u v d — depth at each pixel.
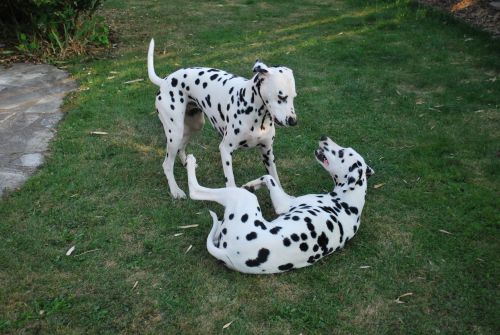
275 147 5.48
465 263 3.86
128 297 3.49
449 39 8.51
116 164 5.10
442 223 4.31
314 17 9.91
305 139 5.64
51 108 6.28
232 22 9.65
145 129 5.79
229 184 4.40
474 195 4.65
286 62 7.68
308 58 7.85
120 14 10.12
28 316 3.31
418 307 3.47
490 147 5.42
